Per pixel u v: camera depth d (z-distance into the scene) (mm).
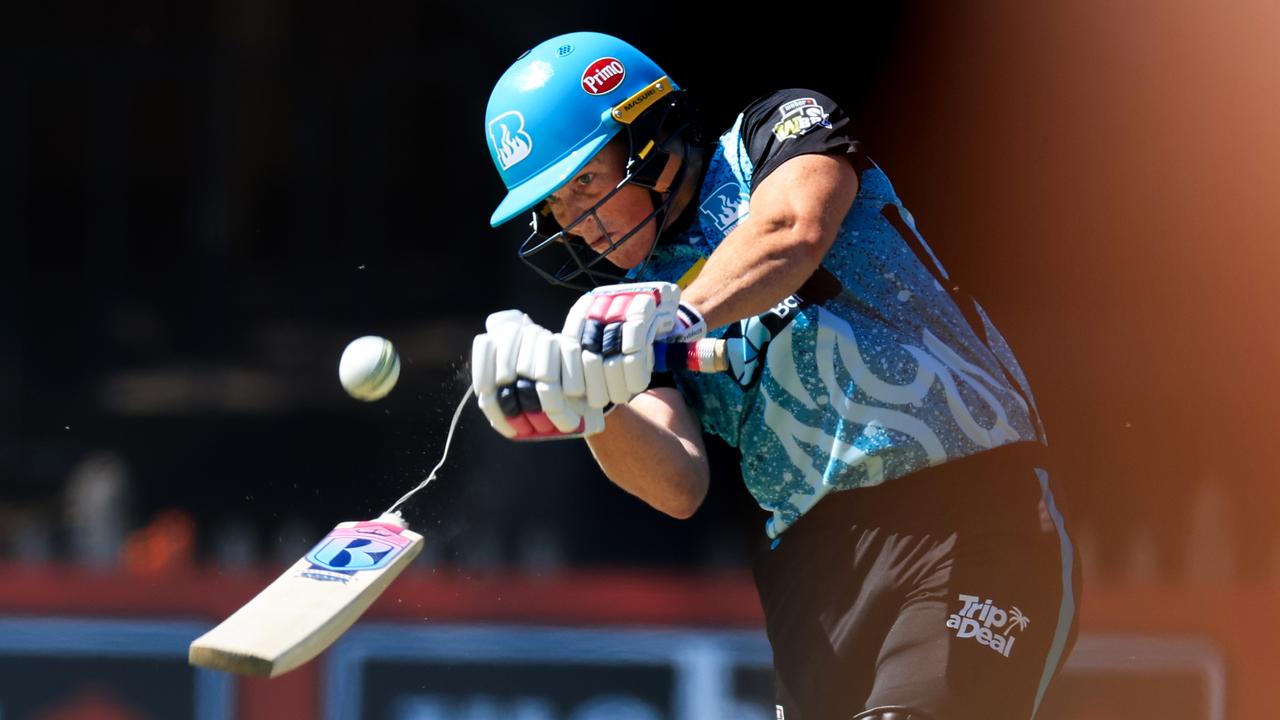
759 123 8875
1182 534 20406
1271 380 23906
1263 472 22047
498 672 16625
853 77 31734
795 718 9117
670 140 9039
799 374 8805
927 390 8633
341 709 16625
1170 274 25859
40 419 42844
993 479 8617
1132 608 15445
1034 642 8391
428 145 43438
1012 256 27453
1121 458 22422
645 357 7305
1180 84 27047
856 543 8758
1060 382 24969
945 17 29641
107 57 43906
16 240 44875
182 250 44969
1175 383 24109
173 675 17047
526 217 42312
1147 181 26984
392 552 8281
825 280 8773
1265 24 26594
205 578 17250
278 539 26703
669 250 9359
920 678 8227
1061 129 28047
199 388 43219
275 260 44219
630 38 35500
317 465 39656
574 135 9023
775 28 33156
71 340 44344
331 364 42719
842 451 8734
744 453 9227
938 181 29031
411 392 41031
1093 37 27797
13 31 43500
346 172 43812
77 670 17078
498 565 22203
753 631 16500
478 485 28453
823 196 8242
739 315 7902
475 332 42375
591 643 16594
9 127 44469
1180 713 15289
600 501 29047
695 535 28047
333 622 7695
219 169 44406
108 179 44875
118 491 35219
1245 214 26094
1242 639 15281
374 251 43938
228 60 43719
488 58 42500
